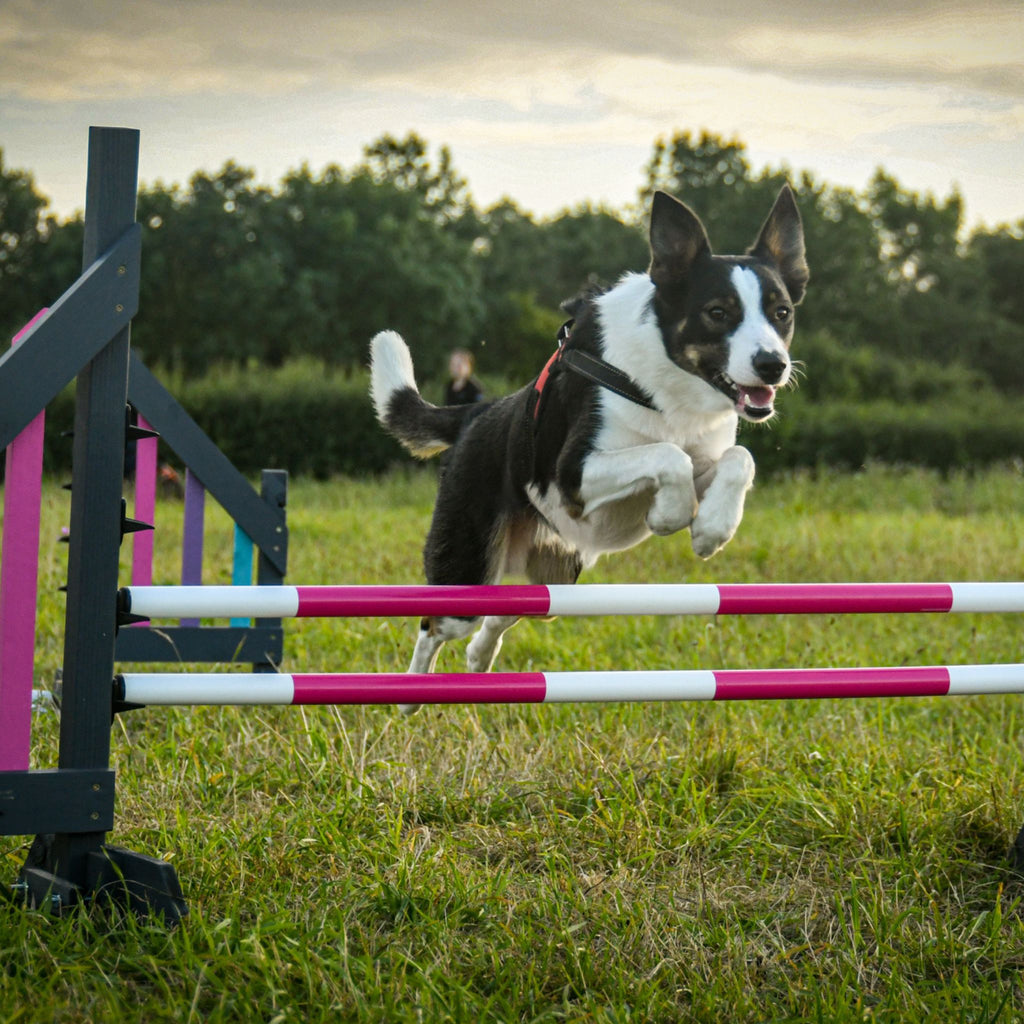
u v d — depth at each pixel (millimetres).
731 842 3236
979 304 35281
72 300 2600
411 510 11523
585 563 3928
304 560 7832
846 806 3400
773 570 8094
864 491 14234
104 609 2699
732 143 32125
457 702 2938
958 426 18312
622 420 3479
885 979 2523
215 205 23672
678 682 3033
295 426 16469
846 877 3072
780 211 3738
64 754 2697
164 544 8562
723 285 3391
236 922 2547
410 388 4301
